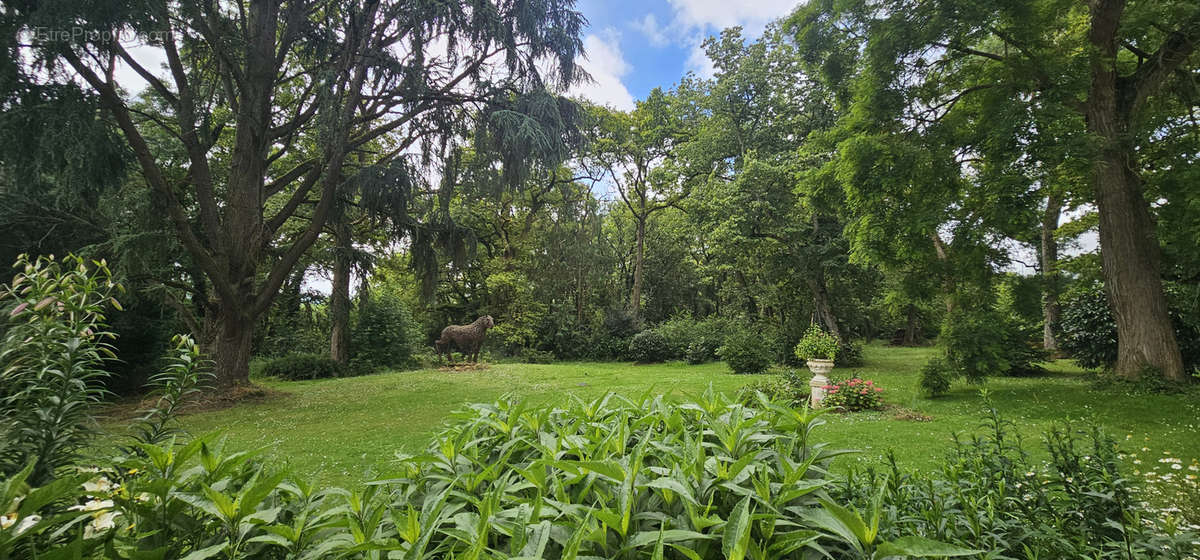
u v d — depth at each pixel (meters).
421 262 15.02
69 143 7.96
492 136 12.65
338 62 12.08
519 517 1.00
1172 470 4.51
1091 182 10.49
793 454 1.56
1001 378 12.92
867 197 9.94
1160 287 9.42
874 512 1.03
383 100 13.34
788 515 1.21
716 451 1.46
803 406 1.62
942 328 10.75
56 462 1.45
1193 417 6.98
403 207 13.36
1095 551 1.63
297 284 18.61
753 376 14.83
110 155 8.80
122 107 9.43
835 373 15.67
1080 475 1.95
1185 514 2.56
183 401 1.81
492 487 1.33
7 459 1.39
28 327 1.54
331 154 12.66
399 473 1.57
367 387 13.88
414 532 1.05
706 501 1.20
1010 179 8.70
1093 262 12.52
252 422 8.88
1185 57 9.19
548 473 1.40
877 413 8.58
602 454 1.40
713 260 24.95
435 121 12.89
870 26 10.27
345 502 1.41
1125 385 9.04
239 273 12.18
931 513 1.65
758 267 19.66
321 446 6.82
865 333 35.97
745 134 21.73
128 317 11.78
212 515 1.11
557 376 16.08
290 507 1.30
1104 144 8.24
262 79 11.85
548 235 26.66
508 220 26.56
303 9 12.05
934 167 9.56
